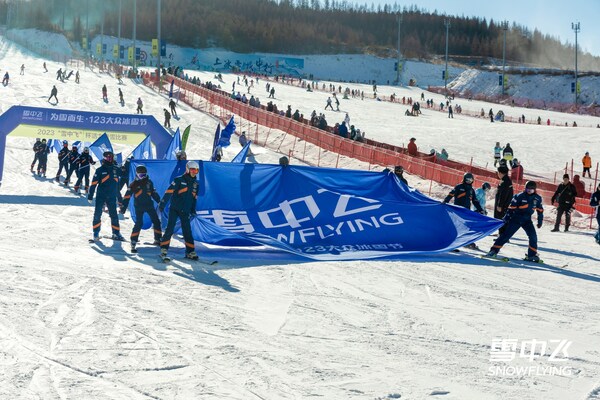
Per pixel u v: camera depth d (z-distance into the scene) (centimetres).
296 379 595
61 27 17175
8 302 793
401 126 5212
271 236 1284
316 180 1359
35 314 750
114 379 571
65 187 2217
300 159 3375
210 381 579
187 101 5531
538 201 1303
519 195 1302
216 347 672
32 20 15038
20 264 1011
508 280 1109
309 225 1313
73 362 606
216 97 5159
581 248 1562
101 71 8281
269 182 1350
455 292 992
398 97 10062
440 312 867
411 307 887
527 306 929
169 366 609
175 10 18362
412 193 1391
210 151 3328
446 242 1338
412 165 2870
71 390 542
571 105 11881
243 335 719
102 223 1540
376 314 841
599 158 3866
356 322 798
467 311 880
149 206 1226
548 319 859
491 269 1201
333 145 3425
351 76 17038
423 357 675
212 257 1187
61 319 736
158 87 6262
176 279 982
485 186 1539
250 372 606
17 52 10862
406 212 1355
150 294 877
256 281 1004
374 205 1351
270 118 4144
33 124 2214
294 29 18475
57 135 2247
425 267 1179
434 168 2728
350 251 1271
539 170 3469
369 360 657
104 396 534
